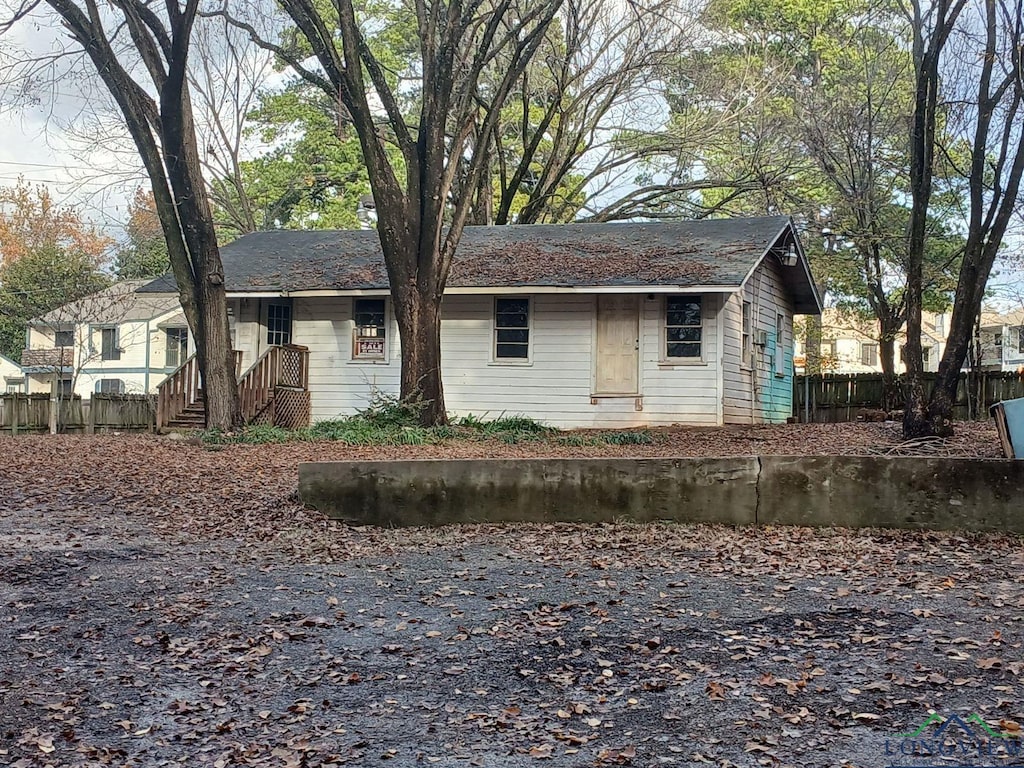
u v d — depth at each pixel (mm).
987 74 15188
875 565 8672
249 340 23156
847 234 28062
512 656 6277
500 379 21953
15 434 25125
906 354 16500
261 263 24391
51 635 6828
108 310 40562
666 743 4844
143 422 26906
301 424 22766
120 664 6250
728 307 21016
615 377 21281
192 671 6121
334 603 7625
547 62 30984
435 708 5426
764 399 23797
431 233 18703
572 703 5430
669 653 6230
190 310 19188
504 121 34438
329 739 5027
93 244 47188
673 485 10484
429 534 10422
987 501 9859
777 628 6711
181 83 17781
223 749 4941
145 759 4836
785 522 10281
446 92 18500
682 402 20797
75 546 9578
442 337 22328
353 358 22922
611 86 31688
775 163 31875
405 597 7824
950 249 27797
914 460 10023
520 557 9273
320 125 36812
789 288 26281
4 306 44906
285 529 10539
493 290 21047
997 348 48000
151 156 18562
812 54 33094
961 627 6652
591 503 10625
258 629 6977
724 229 23000
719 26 30766
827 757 4609
